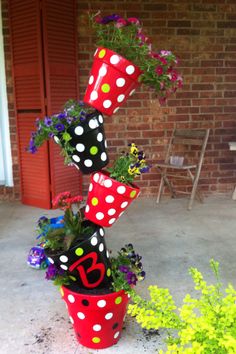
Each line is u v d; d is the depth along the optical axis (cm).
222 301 121
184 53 393
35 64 352
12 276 240
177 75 152
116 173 157
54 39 352
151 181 420
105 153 162
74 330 177
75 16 366
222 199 415
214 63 401
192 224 335
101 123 158
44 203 379
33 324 190
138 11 378
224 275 238
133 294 159
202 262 258
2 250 279
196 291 218
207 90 406
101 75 151
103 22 153
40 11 338
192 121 411
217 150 422
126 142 404
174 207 386
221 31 394
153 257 266
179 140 404
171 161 396
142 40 151
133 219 350
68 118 150
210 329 107
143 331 183
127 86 152
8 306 206
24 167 385
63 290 166
